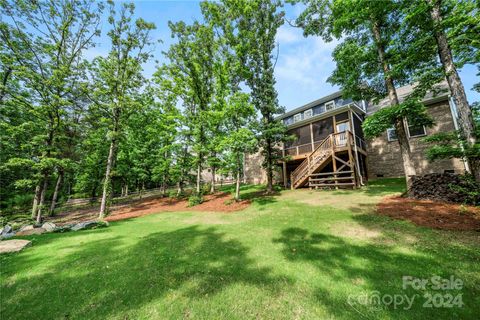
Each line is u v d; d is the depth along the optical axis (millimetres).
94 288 3061
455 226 4418
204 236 5617
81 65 11766
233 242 4938
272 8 12344
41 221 10844
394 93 8531
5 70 11773
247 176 22375
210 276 3258
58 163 10938
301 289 2732
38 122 11906
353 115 14289
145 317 2357
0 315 2520
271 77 13000
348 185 12109
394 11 8078
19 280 3383
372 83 10203
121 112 12172
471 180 5684
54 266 3916
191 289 2895
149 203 16812
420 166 12555
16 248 4984
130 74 12211
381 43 8695
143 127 18156
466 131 5844
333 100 16922
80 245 5320
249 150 11703
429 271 2938
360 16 7797
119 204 18625
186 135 15445
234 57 12922
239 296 2666
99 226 7996
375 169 14836
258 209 8906
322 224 5699
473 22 5809
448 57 6289
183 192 20875
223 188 20188
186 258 4078
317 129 16078
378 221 5387
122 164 20453
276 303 2479
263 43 12898
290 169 18578
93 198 22609
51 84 10789
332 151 12445
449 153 5734
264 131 12312
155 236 5961
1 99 11953
